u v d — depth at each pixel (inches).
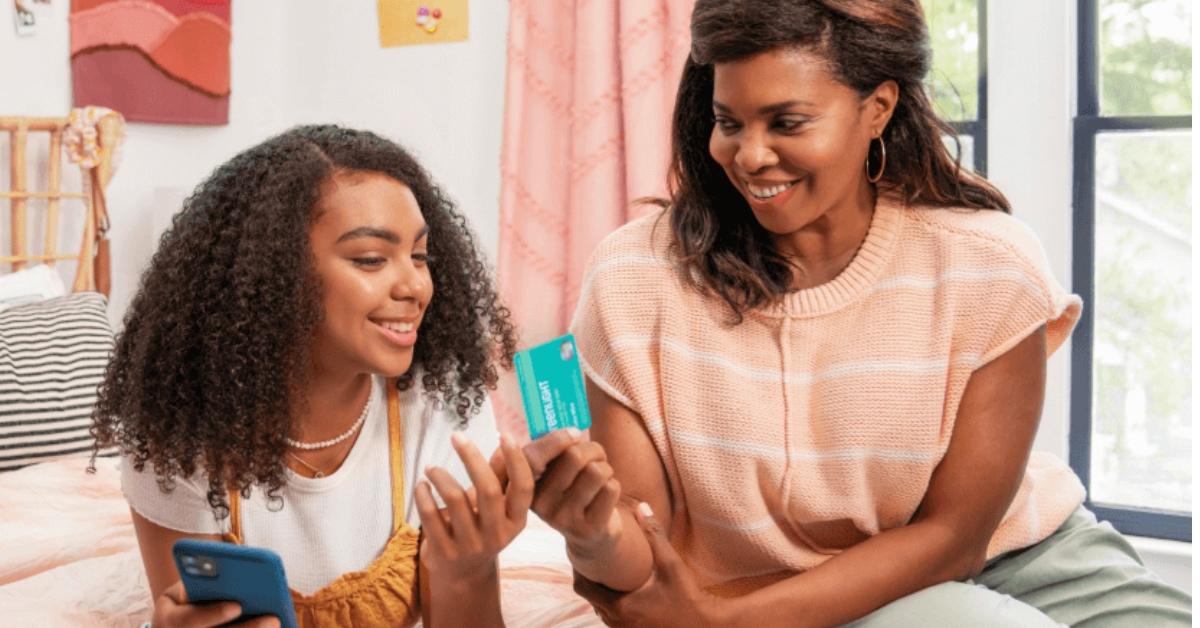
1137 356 105.3
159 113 117.8
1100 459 107.5
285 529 49.0
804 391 49.8
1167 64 101.9
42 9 108.1
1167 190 102.8
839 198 47.3
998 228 49.3
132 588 61.1
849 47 44.7
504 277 114.4
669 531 53.3
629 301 51.0
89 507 74.7
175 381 46.5
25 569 64.4
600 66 109.0
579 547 45.2
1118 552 55.1
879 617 47.8
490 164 124.0
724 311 50.0
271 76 131.2
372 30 128.1
